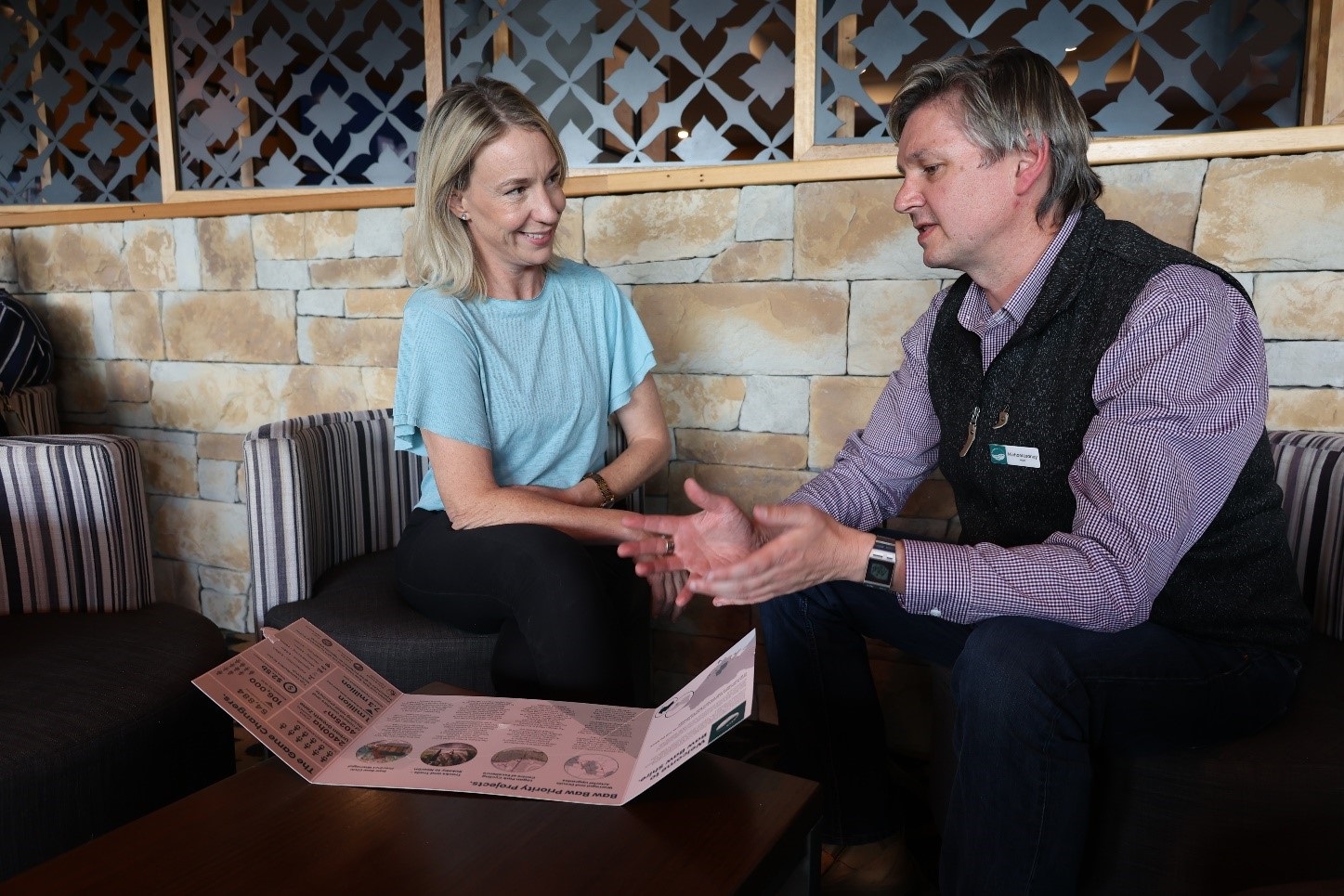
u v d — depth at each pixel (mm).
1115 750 1065
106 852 746
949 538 1856
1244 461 1062
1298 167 1539
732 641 2074
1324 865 1003
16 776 1038
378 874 714
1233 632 1099
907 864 1414
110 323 2592
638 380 1722
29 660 1286
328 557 1733
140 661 1314
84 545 1497
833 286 1861
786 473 1964
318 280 2311
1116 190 1652
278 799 833
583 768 885
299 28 2242
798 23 1818
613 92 2258
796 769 1437
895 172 1766
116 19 2859
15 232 2662
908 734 1958
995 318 1217
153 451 2615
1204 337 1021
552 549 1268
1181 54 3041
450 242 1504
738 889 703
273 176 2354
